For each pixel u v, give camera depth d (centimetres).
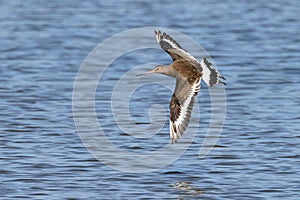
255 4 4144
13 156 1576
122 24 3491
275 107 2030
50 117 1917
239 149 1638
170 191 1373
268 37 3184
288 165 1523
